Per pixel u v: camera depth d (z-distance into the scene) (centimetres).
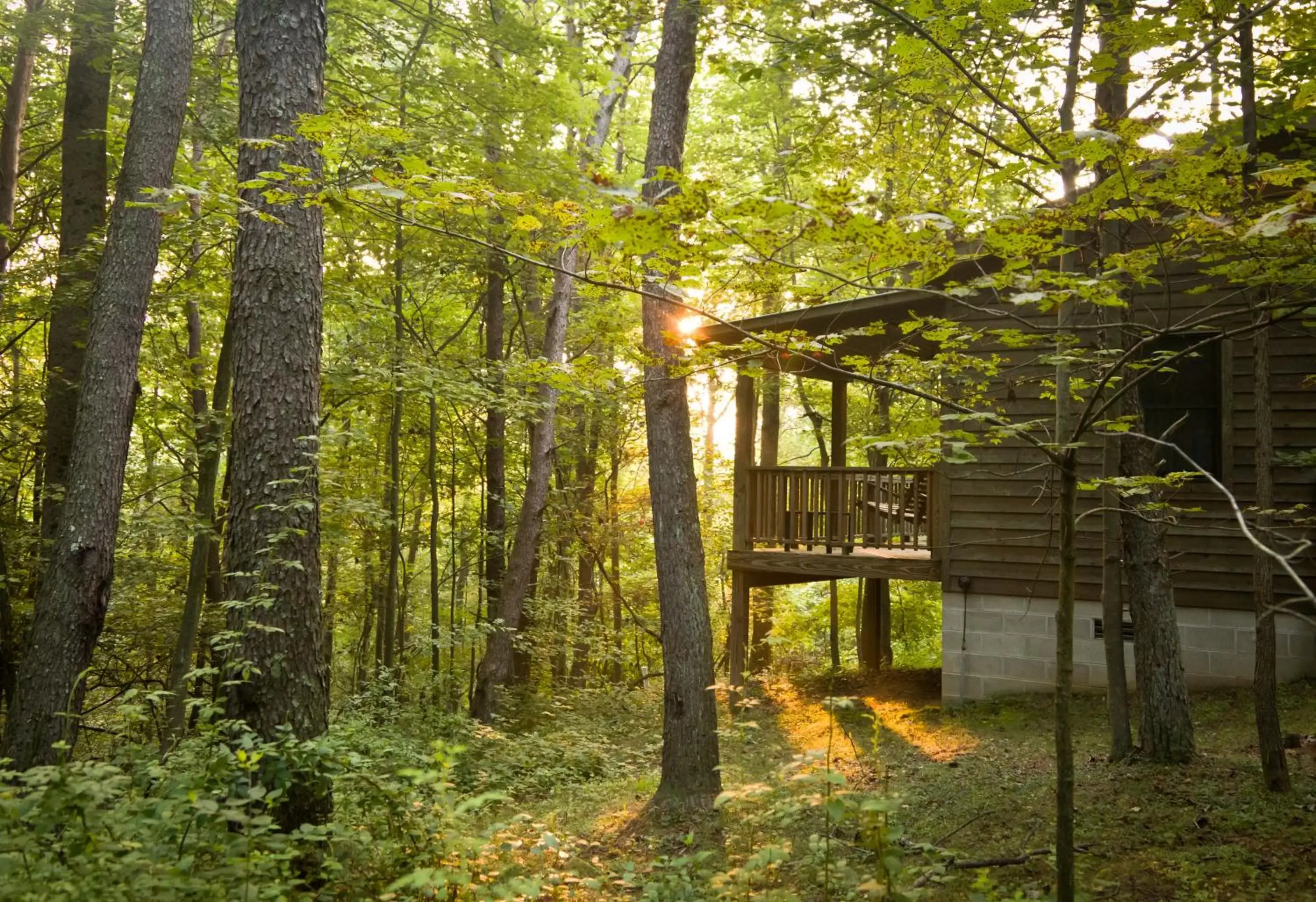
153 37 756
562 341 1530
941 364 502
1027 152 481
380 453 1800
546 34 1309
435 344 1916
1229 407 1027
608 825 785
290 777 452
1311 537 999
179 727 967
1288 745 740
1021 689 1127
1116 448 699
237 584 535
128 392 743
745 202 279
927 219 290
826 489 1231
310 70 568
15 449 1390
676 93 839
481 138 1148
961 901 506
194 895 354
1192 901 480
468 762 973
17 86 1134
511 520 2091
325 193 350
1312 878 488
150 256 752
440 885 375
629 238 303
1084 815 630
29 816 355
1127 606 1092
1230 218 304
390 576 1552
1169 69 454
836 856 568
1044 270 320
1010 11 393
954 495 1173
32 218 1386
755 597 1888
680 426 836
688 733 794
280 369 559
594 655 1795
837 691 1304
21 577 1165
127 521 1168
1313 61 507
